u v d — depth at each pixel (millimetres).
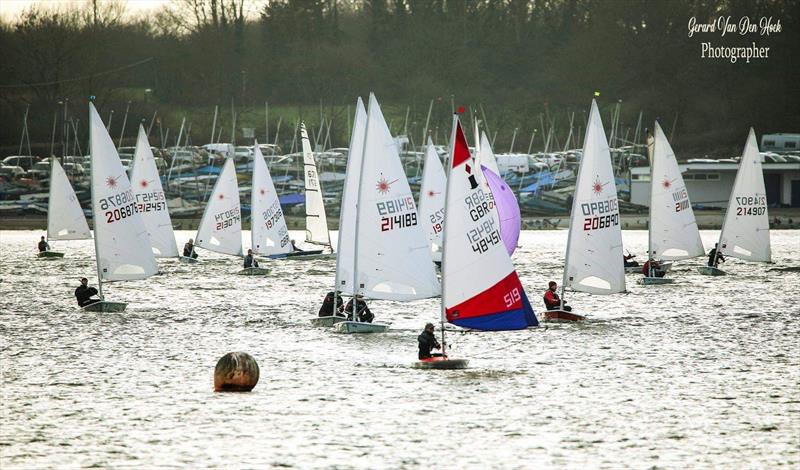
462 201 132250
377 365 139500
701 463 96188
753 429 106875
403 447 101000
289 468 94938
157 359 145000
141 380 130625
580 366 138625
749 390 124000
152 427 108062
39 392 123750
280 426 108375
